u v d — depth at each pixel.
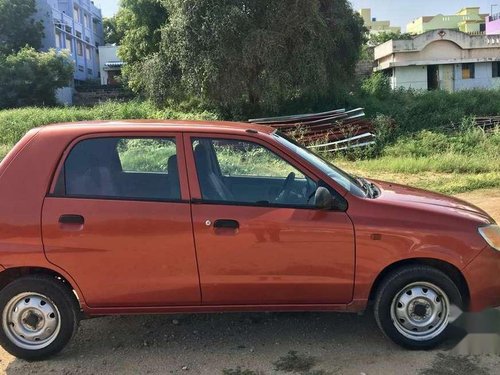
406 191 4.40
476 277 3.78
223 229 3.73
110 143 3.92
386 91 25.69
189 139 3.93
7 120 20.16
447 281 3.80
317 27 20.31
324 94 22.05
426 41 34.03
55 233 3.70
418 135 17.02
